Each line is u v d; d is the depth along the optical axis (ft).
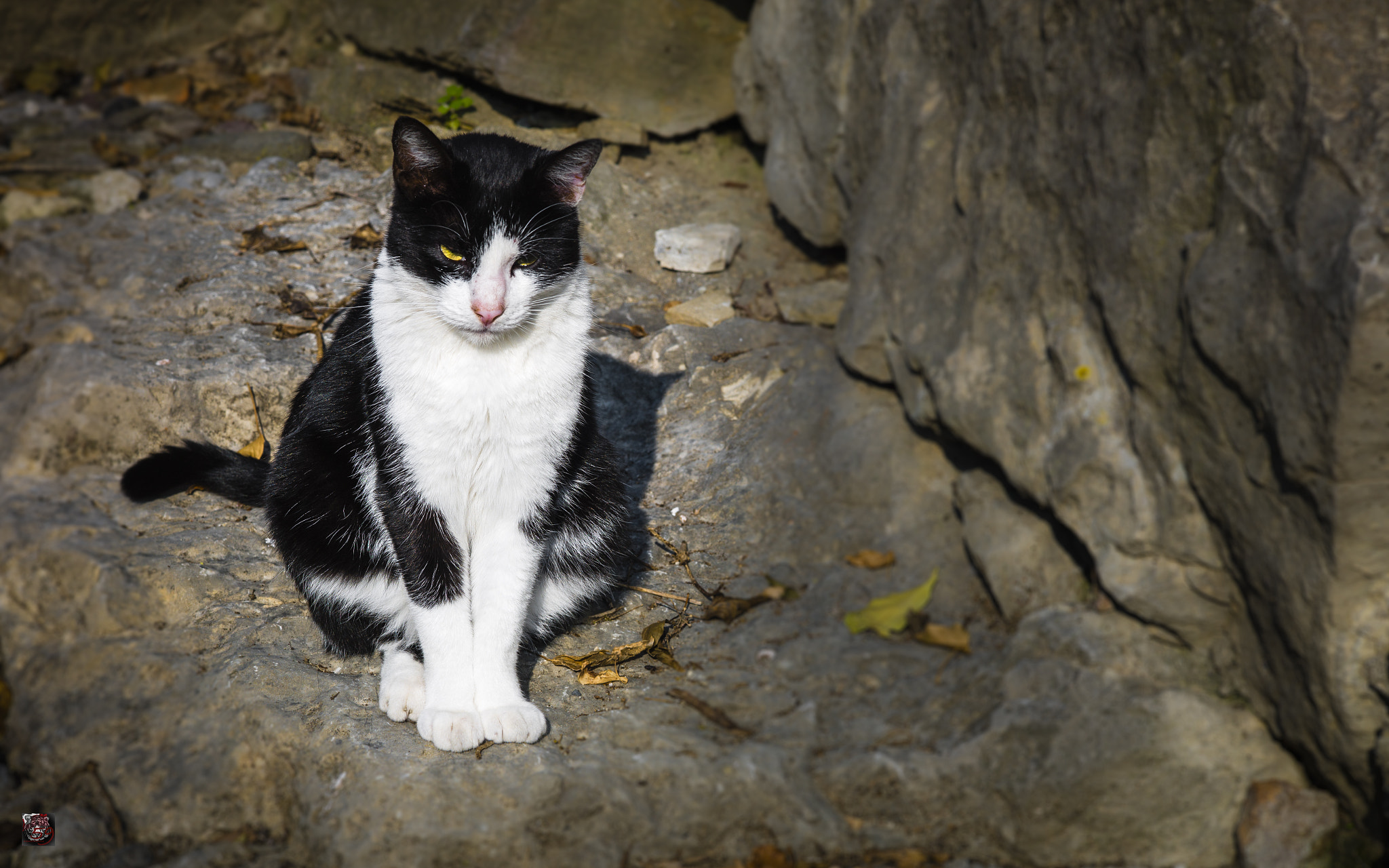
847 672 9.90
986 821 8.64
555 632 10.43
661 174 18.60
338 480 9.52
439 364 8.64
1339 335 7.10
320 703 9.12
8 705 10.07
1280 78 7.81
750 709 9.47
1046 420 10.09
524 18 17.87
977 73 11.62
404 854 7.82
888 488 11.88
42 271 15.10
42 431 12.27
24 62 20.56
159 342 13.65
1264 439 7.96
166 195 17.13
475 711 8.83
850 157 14.85
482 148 9.12
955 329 11.28
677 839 8.27
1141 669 9.20
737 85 18.33
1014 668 9.47
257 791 8.78
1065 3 10.12
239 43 21.35
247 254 15.79
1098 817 8.52
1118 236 9.30
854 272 13.48
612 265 16.38
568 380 9.05
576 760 8.59
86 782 9.02
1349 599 7.63
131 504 11.78
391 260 8.75
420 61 19.19
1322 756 8.18
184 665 9.77
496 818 8.04
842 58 14.94
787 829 8.41
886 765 8.80
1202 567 8.89
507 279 8.55
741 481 12.53
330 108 19.65
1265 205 7.87
